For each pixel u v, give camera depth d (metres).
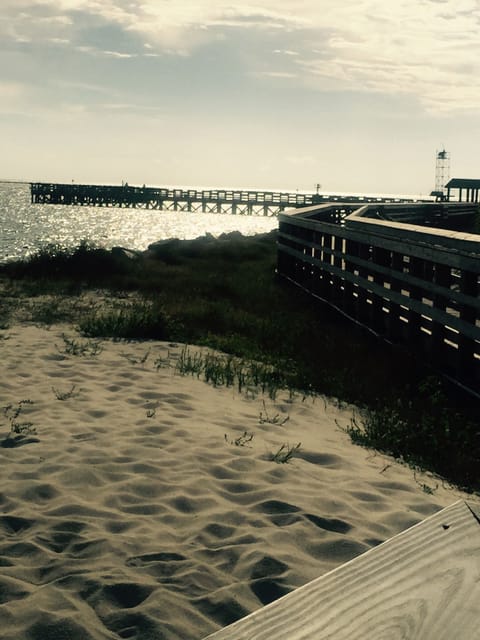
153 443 5.79
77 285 17.47
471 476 5.96
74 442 5.69
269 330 12.12
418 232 9.55
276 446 6.02
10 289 16.25
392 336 10.62
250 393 8.17
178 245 29.92
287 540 4.09
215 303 15.09
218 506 4.57
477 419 7.41
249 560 3.78
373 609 1.32
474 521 1.65
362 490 5.04
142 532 4.11
